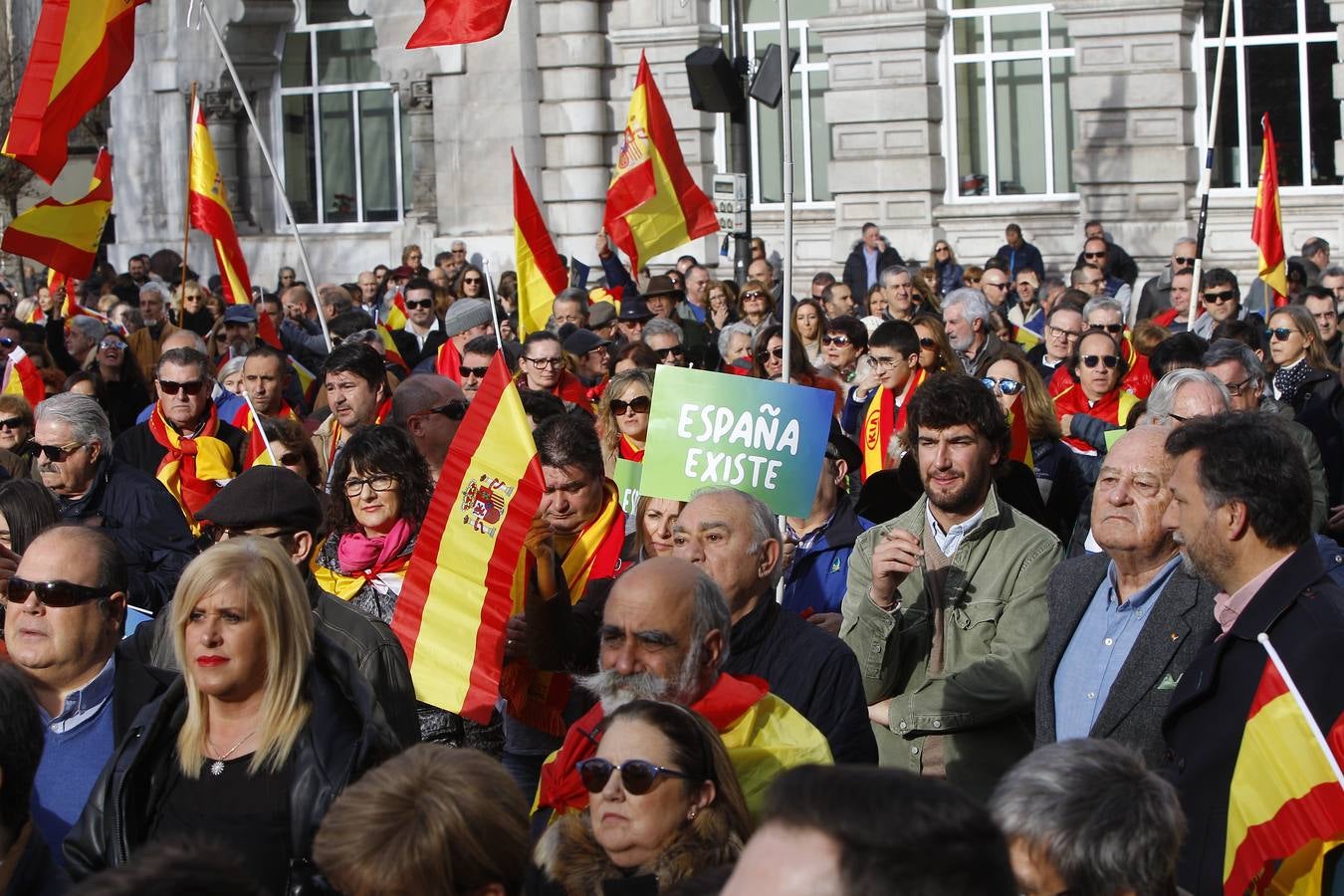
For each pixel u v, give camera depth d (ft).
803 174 99.35
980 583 21.47
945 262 83.71
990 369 31.30
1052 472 31.12
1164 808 13.26
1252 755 16.26
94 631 19.47
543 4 102.22
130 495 29.04
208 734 17.01
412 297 60.39
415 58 106.11
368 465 23.58
